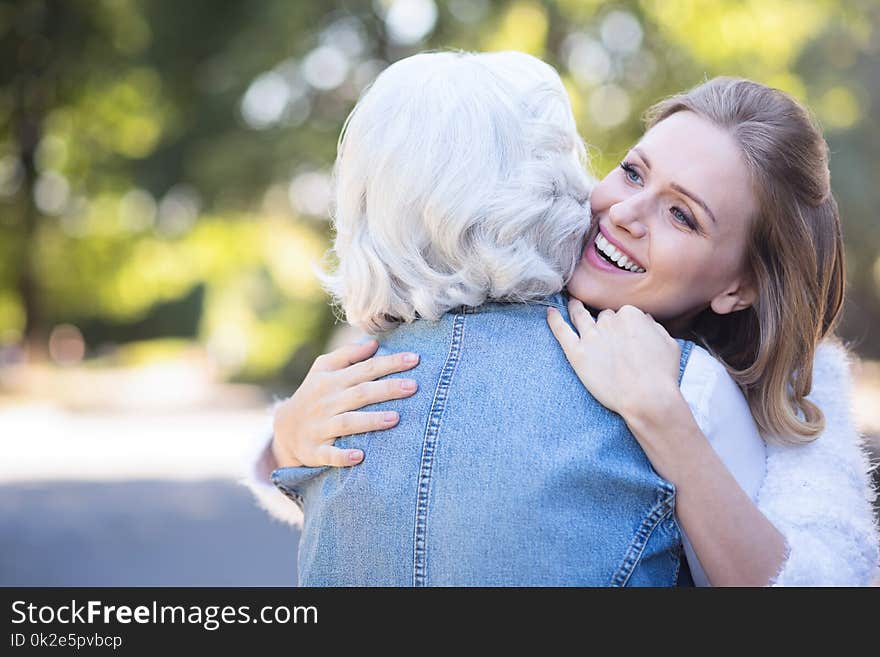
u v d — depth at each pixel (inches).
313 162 1023.6
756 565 97.3
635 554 96.6
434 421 101.7
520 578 95.7
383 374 107.9
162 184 1127.6
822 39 1018.1
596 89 927.0
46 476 691.4
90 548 456.1
